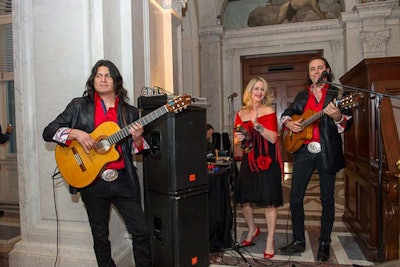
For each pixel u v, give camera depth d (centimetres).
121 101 201
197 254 226
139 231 198
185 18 638
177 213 212
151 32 322
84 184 187
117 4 252
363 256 268
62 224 238
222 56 729
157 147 223
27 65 243
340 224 357
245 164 269
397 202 220
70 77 235
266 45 707
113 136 187
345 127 245
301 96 270
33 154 245
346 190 353
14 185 487
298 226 276
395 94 246
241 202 270
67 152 191
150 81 297
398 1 594
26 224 246
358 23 617
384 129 236
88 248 230
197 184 225
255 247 293
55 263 232
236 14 742
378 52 604
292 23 688
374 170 247
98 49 230
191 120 221
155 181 226
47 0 238
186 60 654
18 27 243
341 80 346
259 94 257
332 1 677
